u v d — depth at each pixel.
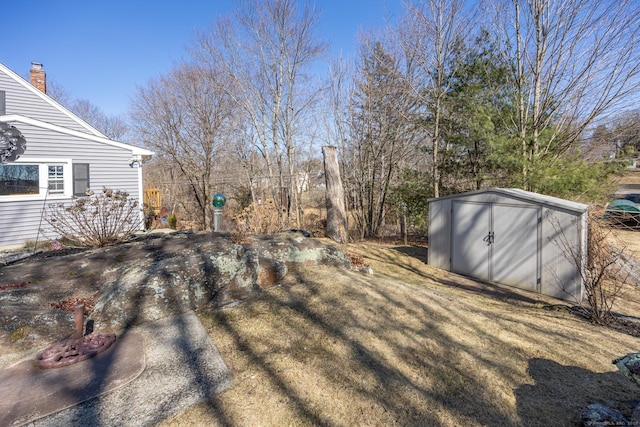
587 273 4.88
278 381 2.53
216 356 2.87
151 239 6.24
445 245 7.12
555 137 8.41
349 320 3.63
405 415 2.22
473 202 6.55
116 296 3.64
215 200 7.26
